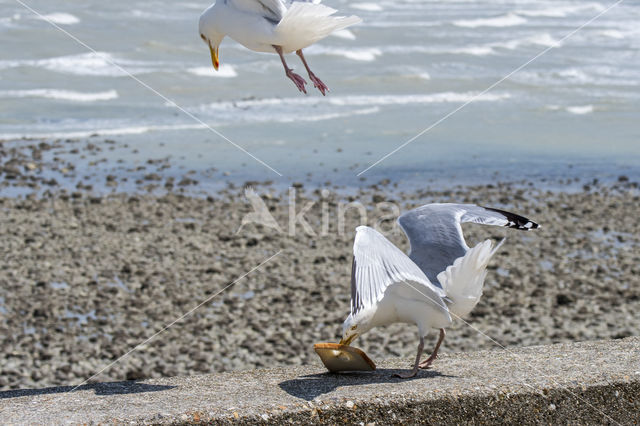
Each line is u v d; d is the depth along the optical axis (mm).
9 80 26812
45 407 4285
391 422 4254
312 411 4168
